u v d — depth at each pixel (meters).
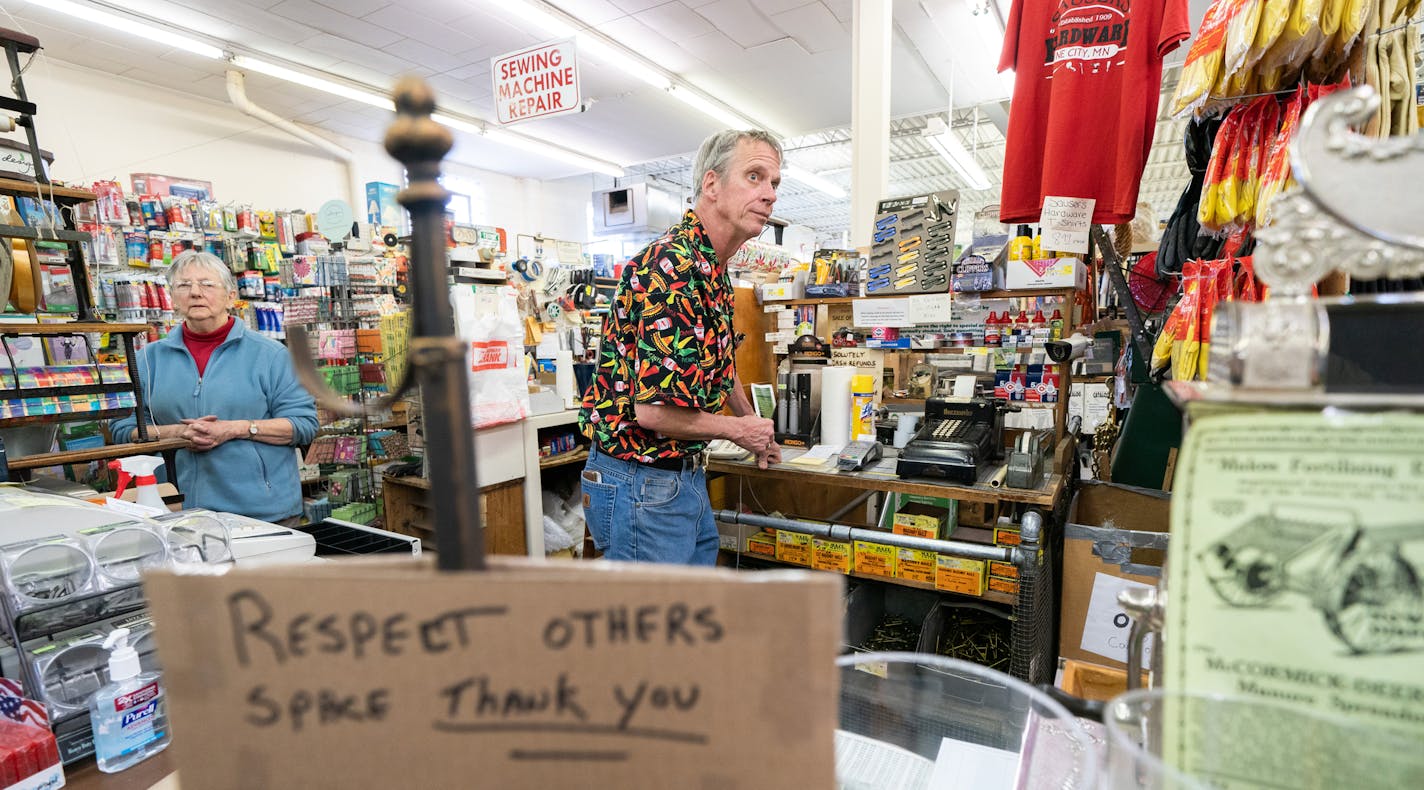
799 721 0.27
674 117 9.52
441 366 0.28
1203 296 1.29
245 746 0.29
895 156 11.36
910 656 0.56
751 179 1.57
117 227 4.69
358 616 0.28
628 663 0.28
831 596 0.27
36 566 0.79
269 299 5.53
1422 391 0.33
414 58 7.27
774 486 2.64
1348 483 0.30
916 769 0.54
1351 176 0.36
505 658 0.28
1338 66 1.14
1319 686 0.31
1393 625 0.29
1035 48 1.85
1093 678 0.81
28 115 1.84
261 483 2.32
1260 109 1.21
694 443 1.65
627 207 8.91
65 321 1.93
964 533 2.25
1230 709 0.33
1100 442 2.21
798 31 6.83
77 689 0.80
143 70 7.21
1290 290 0.38
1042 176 1.86
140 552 0.90
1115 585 1.53
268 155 8.77
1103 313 3.23
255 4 6.03
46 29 6.17
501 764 0.29
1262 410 0.31
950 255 2.29
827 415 2.20
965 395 2.43
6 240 1.59
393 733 0.29
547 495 2.94
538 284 3.28
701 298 1.53
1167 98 8.25
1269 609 0.32
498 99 4.64
